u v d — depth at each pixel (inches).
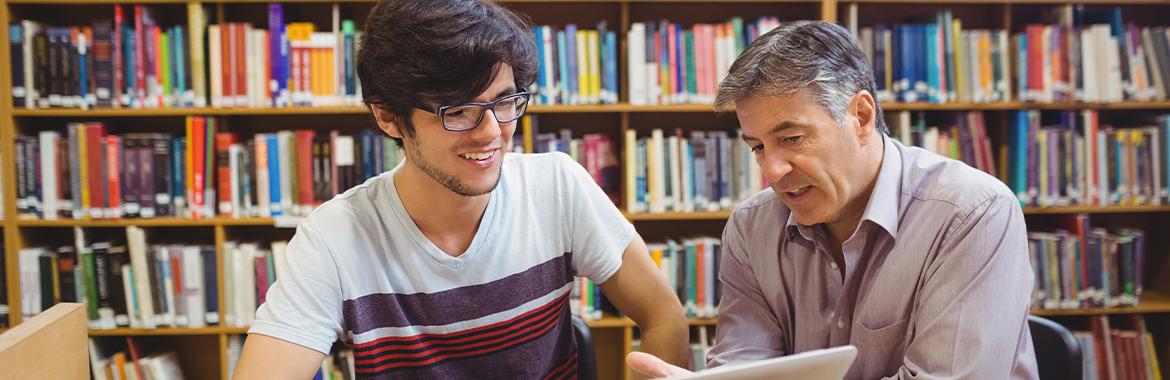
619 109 107.3
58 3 107.7
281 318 46.9
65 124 114.9
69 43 103.8
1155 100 109.8
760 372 35.2
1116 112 120.2
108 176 105.7
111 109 104.3
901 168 53.5
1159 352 119.3
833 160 47.9
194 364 120.8
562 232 53.8
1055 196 109.9
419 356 51.0
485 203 50.2
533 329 53.1
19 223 106.2
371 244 49.8
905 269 51.8
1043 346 63.9
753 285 60.1
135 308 108.7
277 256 107.7
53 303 107.5
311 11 115.3
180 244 112.7
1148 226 123.7
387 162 106.9
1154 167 110.2
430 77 41.7
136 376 110.9
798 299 56.9
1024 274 49.7
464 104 42.7
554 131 118.8
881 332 53.2
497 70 42.8
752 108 47.6
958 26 107.3
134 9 109.8
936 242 50.8
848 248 53.2
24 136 106.8
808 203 50.0
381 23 43.1
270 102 105.0
